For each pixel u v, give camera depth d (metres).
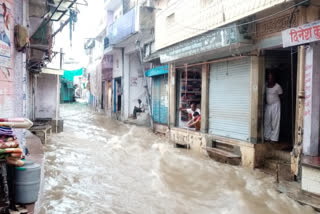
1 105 5.24
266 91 8.55
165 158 10.47
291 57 7.91
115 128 18.81
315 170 5.90
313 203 5.90
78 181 7.71
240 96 9.36
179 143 12.57
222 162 9.77
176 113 13.94
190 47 10.77
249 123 8.80
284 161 8.19
